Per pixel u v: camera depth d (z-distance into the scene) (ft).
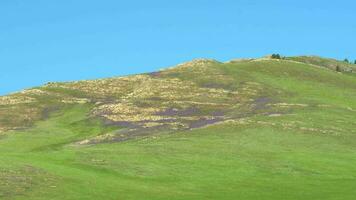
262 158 183.52
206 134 222.69
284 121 246.27
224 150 193.26
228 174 163.02
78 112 318.86
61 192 128.36
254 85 357.20
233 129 230.48
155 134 243.19
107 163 166.61
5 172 139.33
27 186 130.21
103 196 128.06
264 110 283.38
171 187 144.25
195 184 149.38
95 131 270.87
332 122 248.52
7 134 264.72
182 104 314.35
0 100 345.51
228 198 132.26
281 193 139.23
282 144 206.49
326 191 142.00
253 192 140.36
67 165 161.17
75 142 241.96
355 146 207.21
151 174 158.20
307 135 221.25
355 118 262.26
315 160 183.42
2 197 120.78
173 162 173.37
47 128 280.51
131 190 136.77
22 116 307.37
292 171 169.17
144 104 318.04
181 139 213.25
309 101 306.76
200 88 353.72
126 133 251.19
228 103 315.78
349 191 141.90
